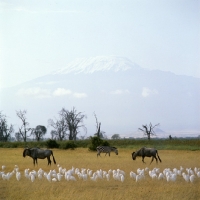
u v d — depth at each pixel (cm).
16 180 3503
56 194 2845
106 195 2747
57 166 4625
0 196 2877
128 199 2659
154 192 2881
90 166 4625
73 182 3338
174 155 6456
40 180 3478
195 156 6209
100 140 8044
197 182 3347
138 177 3375
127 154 7019
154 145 9425
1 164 5025
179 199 2709
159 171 3956
